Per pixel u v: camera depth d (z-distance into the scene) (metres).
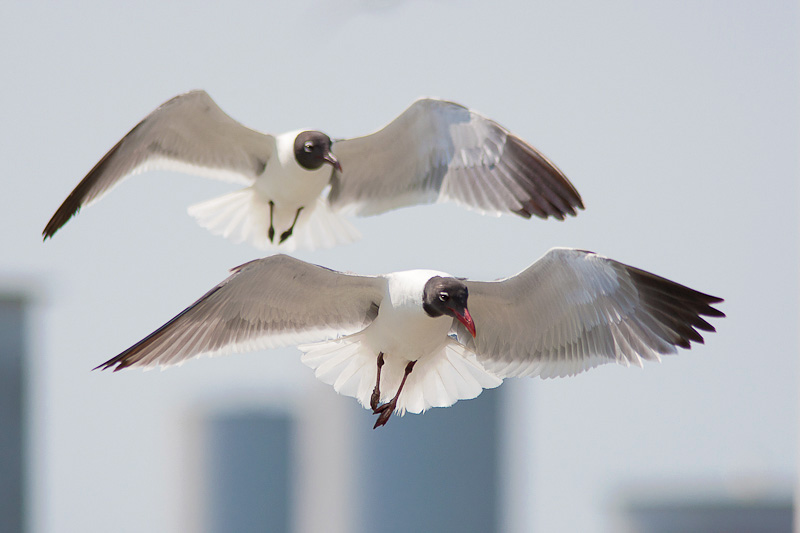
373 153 15.76
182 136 15.52
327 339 12.43
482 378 12.70
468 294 12.28
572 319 12.34
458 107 15.38
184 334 11.88
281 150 15.49
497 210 15.32
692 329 12.13
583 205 15.03
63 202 14.92
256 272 11.80
